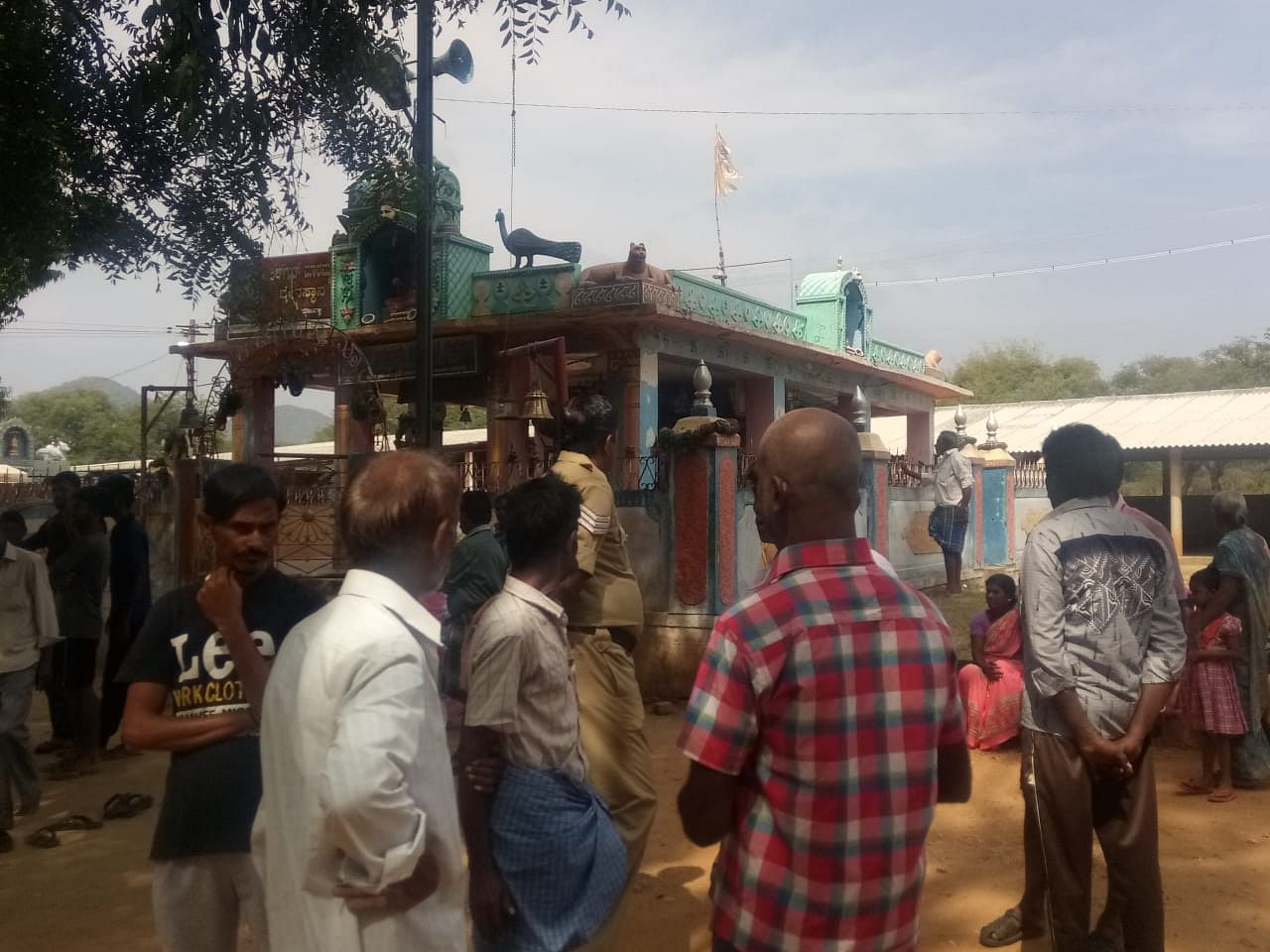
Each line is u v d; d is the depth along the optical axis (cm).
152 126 696
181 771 291
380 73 730
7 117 648
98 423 5806
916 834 224
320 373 1245
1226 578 605
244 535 301
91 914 480
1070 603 365
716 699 223
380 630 221
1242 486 3969
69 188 713
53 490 769
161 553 1159
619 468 1295
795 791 219
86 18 671
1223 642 608
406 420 1211
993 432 1645
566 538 315
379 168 763
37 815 634
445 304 1395
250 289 829
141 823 620
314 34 687
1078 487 378
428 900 223
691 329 1424
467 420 1886
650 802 411
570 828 293
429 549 243
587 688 405
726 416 1902
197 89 615
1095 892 484
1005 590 716
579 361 1597
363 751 204
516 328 1364
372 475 243
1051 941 394
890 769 220
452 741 375
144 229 741
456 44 878
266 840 224
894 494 1267
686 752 224
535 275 1362
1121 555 363
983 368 5119
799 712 219
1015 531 1705
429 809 219
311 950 213
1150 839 364
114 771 739
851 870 217
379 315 1460
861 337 2020
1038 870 426
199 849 285
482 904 288
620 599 420
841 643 221
